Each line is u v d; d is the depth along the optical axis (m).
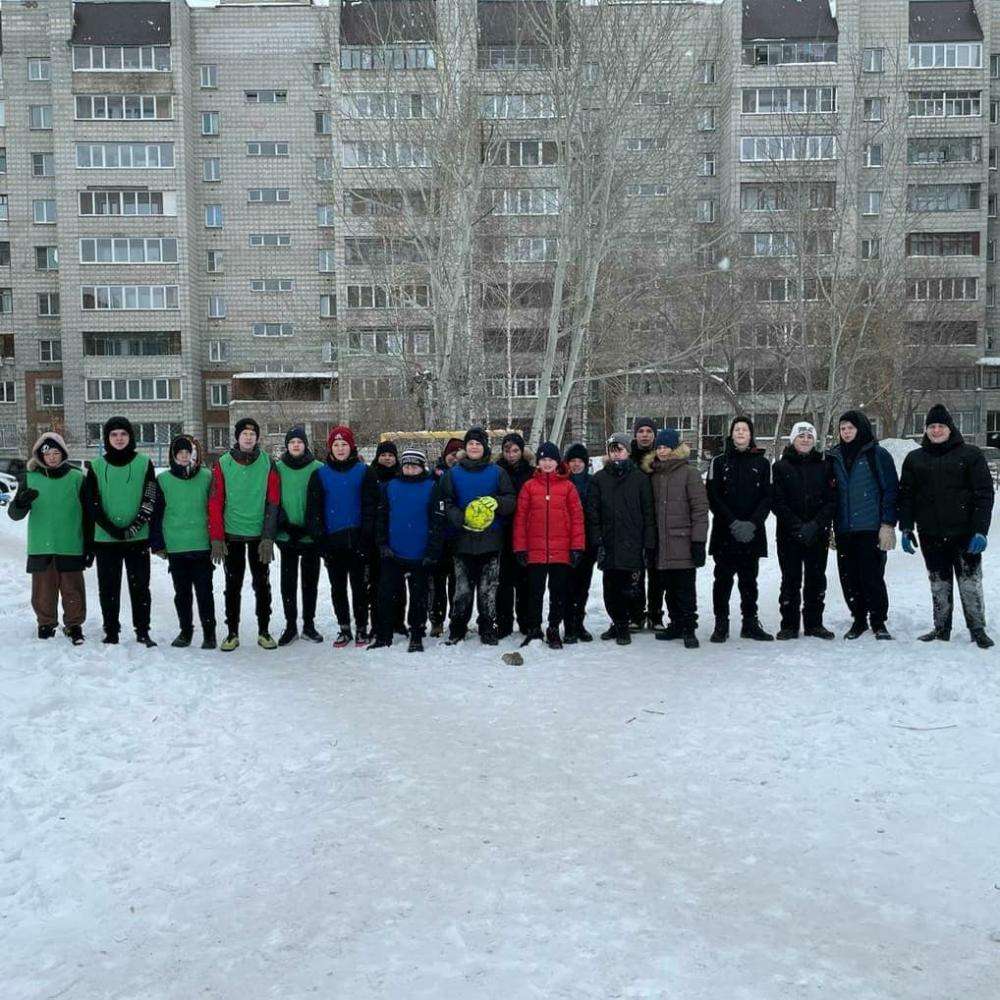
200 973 3.27
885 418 33.34
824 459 8.83
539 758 5.47
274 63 50.78
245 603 12.31
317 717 6.38
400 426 31.50
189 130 50.44
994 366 51.69
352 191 19.66
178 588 8.78
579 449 9.66
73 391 50.88
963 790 4.83
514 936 3.44
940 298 37.84
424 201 18.56
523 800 4.80
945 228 51.06
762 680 7.26
